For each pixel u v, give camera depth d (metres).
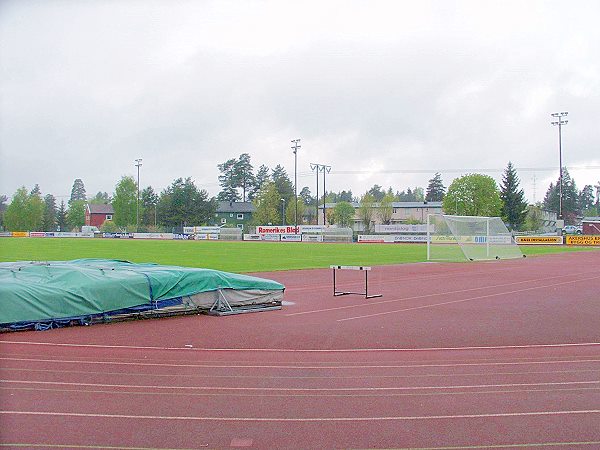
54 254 38.56
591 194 185.75
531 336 11.46
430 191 173.00
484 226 41.38
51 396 7.10
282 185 137.25
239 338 11.17
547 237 69.25
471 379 8.05
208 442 5.64
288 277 25.14
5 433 5.86
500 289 20.73
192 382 7.80
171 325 12.80
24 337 11.19
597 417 6.43
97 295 12.94
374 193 199.12
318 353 9.77
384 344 10.60
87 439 5.71
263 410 6.60
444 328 12.39
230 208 132.62
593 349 10.22
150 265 16.41
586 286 21.91
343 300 17.41
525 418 6.38
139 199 109.00
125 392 7.29
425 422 6.22
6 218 115.81
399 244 69.00
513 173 104.12
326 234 80.12
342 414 6.47
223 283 14.85
